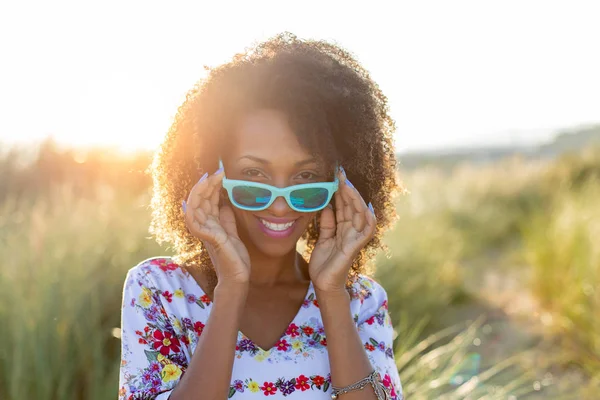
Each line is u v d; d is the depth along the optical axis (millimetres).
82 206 5512
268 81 1821
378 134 2082
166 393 1705
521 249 9312
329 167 1892
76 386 3674
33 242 4434
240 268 1736
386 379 1943
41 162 7746
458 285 7094
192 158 2002
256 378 1834
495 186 15703
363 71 2143
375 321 2072
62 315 3840
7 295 4004
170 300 1876
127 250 4887
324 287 1859
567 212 7484
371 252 2213
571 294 5676
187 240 2008
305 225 1951
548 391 4371
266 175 1864
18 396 3414
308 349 1902
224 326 1703
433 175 17094
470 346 5297
